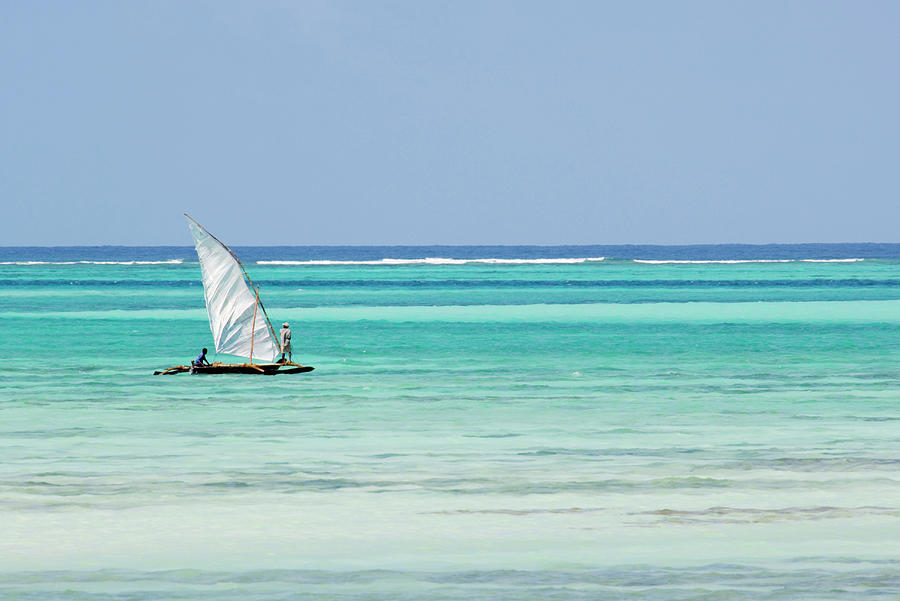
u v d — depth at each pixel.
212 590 52.62
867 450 86.81
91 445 90.31
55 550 58.91
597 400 117.69
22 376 140.62
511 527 63.44
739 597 51.47
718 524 63.75
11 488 73.12
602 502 69.19
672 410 110.00
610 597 51.56
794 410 109.81
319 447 89.38
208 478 76.69
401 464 81.81
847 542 59.94
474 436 94.56
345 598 51.56
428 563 56.69
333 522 64.62
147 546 59.69
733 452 86.19
